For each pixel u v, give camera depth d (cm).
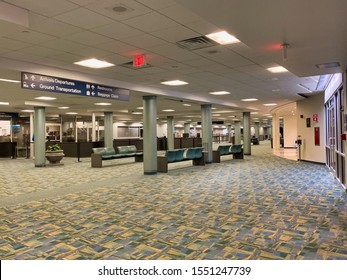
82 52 641
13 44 580
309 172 1110
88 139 2677
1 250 389
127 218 531
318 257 354
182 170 1220
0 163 1698
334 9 349
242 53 658
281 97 1459
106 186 869
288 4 335
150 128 1120
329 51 519
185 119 3369
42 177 1088
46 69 754
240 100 1588
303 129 1531
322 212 552
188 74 878
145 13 445
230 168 1278
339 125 867
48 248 395
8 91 1116
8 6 409
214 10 350
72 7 422
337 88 838
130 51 639
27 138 2289
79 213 569
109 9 429
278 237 425
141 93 1095
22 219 532
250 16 369
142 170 1267
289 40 462
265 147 3100
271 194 720
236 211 567
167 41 575
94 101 1466
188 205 621
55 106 1609
